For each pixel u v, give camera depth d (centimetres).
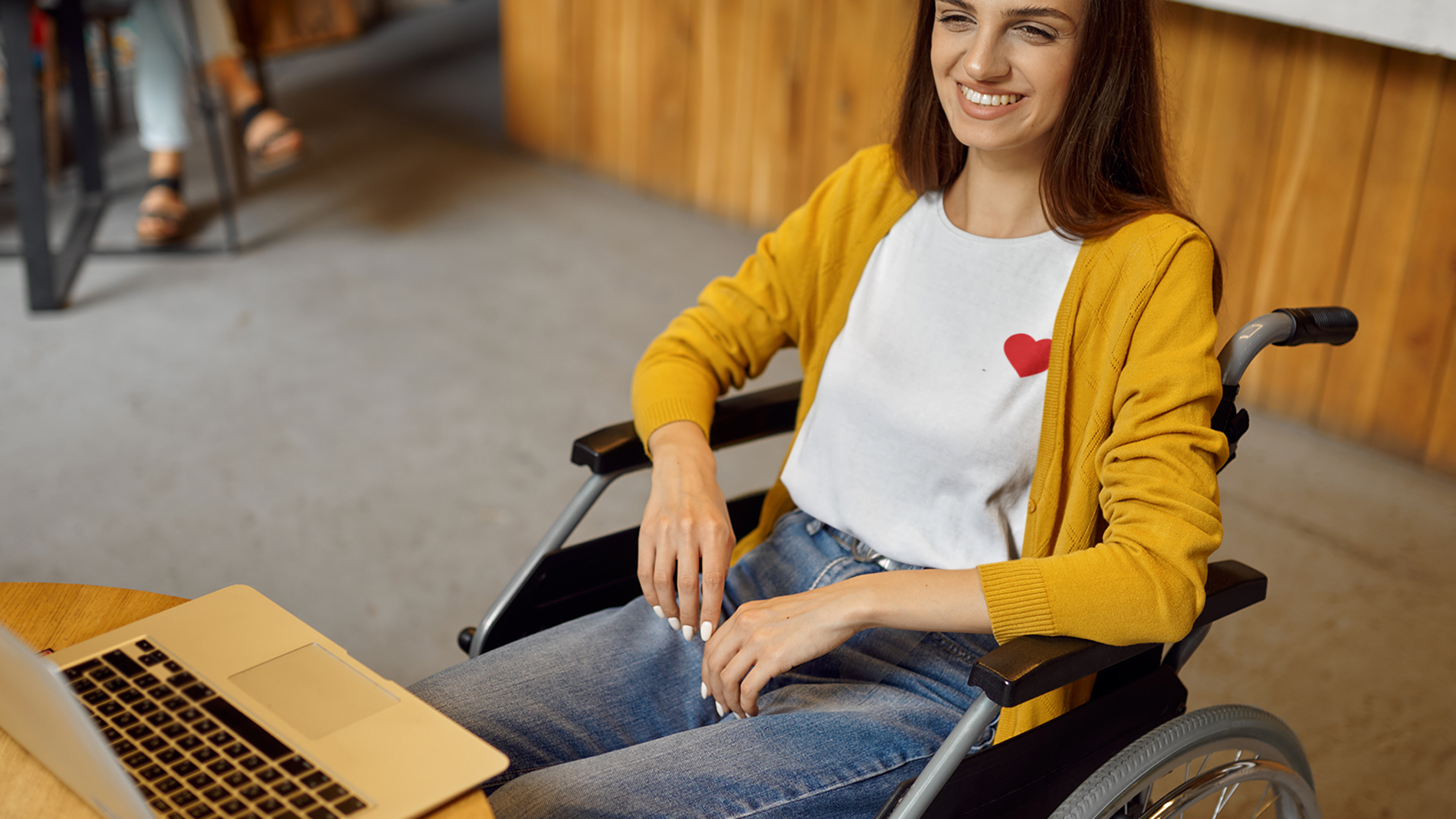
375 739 81
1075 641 96
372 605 208
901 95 123
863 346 123
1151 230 107
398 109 452
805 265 131
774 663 101
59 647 92
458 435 260
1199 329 104
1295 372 273
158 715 83
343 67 486
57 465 240
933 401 117
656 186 391
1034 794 104
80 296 309
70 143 385
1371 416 264
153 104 331
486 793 103
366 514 232
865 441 122
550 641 116
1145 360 105
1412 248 248
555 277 337
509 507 237
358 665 88
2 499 229
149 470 241
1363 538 237
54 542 218
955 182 123
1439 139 238
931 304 120
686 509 115
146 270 325
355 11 500
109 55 400
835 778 102
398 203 377
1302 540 235
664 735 113
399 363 288
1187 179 272
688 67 367
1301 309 112
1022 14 105
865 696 112
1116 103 108
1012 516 118
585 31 388
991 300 117
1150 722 110
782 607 104
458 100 462
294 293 318
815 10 333
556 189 395
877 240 125
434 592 212
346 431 259
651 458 125
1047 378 112
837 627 101
